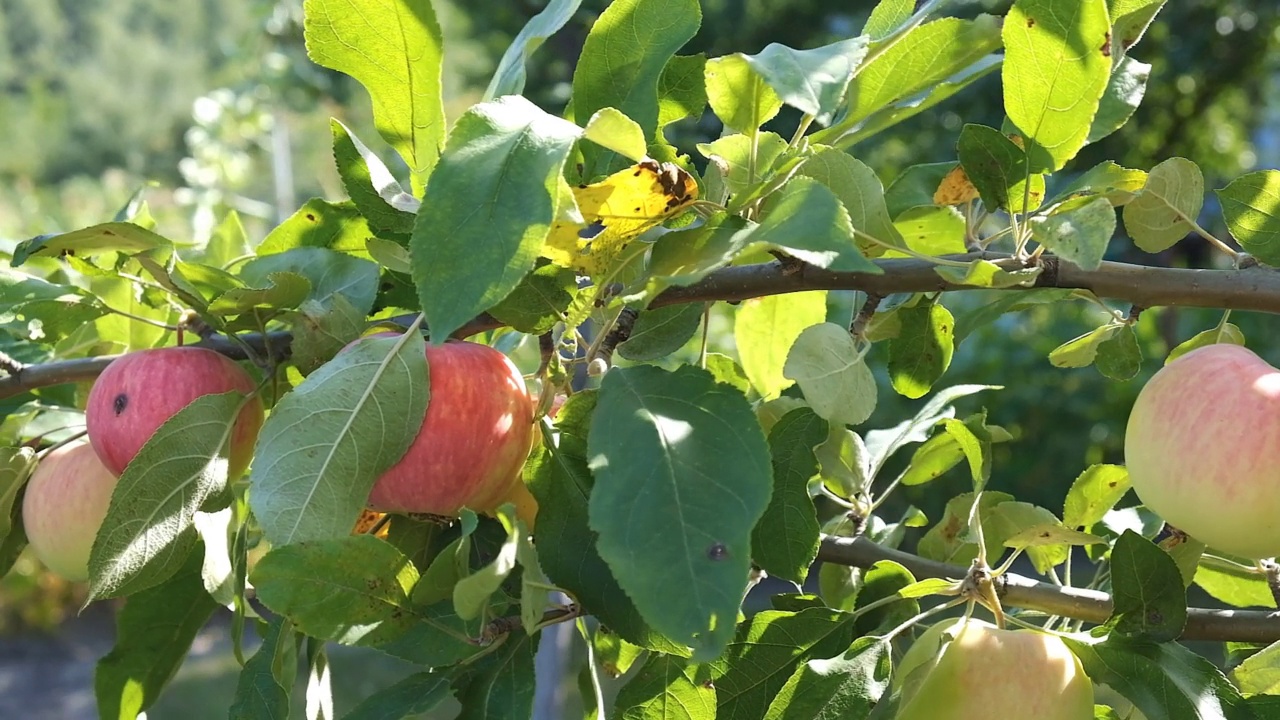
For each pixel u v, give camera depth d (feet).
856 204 2.50
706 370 2.31
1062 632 2.60
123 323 3.11
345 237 2.89
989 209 2.57
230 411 2.56
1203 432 2.45
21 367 2.88
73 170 41.83
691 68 2.73
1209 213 9.57
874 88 2.62
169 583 2.85
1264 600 3.00
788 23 10.62
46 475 2.91
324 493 2.33
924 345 2.84
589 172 2.60
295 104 11.76
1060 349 2.80
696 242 2.35
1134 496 4.50
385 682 10.60
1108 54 2.44
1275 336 8.95
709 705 2.60
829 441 2.98
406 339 2.41
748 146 2.54
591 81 2.62
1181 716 2.44
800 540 2.61
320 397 2.36
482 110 2.24
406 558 2.32
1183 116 11.38
